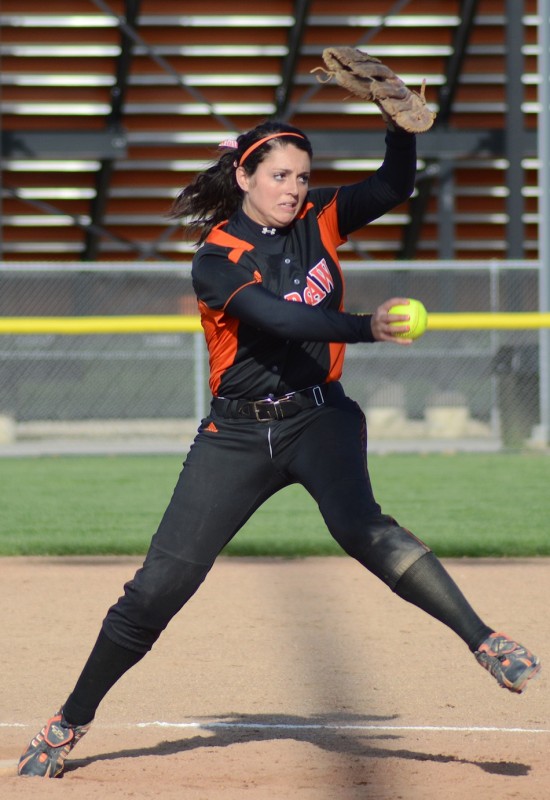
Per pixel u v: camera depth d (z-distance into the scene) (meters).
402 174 11.26
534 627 18.98
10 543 27.27
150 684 15.83
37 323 43.09
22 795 10.94
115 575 24.16
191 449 11.63
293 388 11.19
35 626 19.52
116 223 71.56
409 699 14.98
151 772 11.76
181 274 65.44
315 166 70.94
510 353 51.53
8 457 48.62
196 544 11.25
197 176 11.84
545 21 50.34
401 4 61.91
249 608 20.83
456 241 75.69
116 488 38.09
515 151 59.03
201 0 62.09
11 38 61.91
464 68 67.06
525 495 35.44
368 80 10.95
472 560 25.73
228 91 66.69
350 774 11.52
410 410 58.75
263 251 11.12
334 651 17.67
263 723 13.82
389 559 10.53
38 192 68.50
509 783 11.15
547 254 49.66
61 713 11.84
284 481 11.51
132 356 55.78
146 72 64.81
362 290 65.31
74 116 65.88
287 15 63.12
